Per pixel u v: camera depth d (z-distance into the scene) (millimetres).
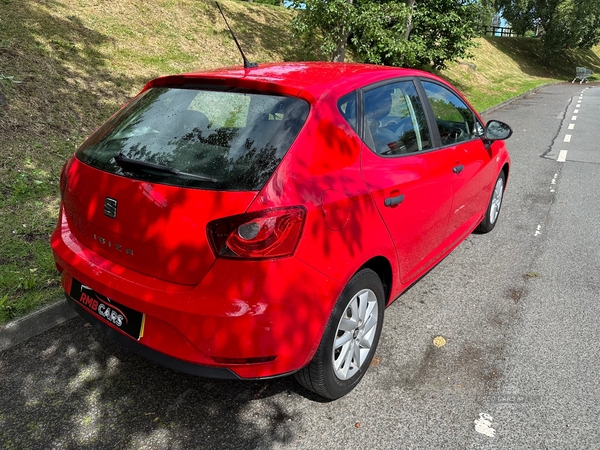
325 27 11820
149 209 2184
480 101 17812
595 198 6625
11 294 3350
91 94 7238
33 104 6230
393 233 2797
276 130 2311
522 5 40938
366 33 12055
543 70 40500
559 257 4668
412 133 3229
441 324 3471
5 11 8242
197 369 2162
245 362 2141
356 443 2393
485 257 4652
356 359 2676
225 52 12258
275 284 2061
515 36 49062
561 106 18172
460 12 17266
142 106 2754
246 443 2383
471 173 3969
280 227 2057
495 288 4035
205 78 2654
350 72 2955
